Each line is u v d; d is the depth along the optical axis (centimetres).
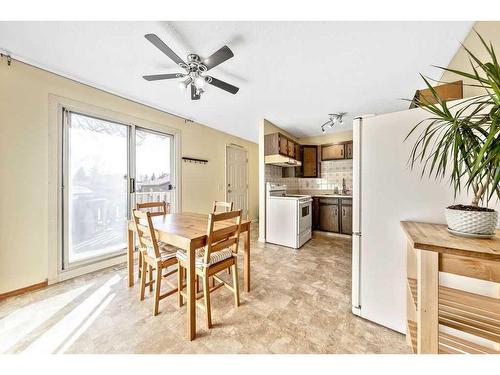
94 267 246
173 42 165
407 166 135
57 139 218
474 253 76
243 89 252
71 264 232
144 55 184
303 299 185
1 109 183
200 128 405
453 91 160
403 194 137
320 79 226
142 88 250
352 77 221
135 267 262
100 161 262
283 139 379
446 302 98
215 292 198
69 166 233
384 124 143
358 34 155
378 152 146
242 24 147
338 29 150
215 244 159
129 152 288
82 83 236
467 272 81
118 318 158
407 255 134
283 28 150
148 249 184
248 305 176
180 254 172
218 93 264
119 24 147
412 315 132
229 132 472
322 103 298
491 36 131
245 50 175
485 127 99
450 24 144
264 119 374
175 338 138
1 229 185
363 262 155
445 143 94
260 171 380
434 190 127
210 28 150
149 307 173
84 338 138
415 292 116
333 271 245
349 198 404
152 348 129
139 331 144
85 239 249
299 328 148
